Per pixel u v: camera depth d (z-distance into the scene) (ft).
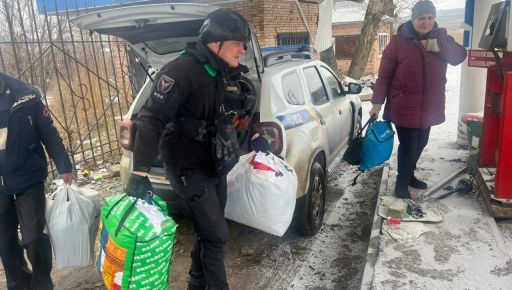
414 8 11.63
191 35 11.98
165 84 7.19
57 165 10.07
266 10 42.37
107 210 7.86
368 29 53.21
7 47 29.63
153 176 12.06
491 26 12.19
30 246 9.64
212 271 8.57
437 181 14.20
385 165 16.81
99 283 11.80
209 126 7.94
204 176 8.17
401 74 11.99
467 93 18.35
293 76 13.98
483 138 13.24
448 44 11.88
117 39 24.22
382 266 9.64
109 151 23.56
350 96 19.76
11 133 9.20
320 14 29.71
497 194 11.28
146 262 7.46
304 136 12.71
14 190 9.41
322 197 14.25
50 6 37.09
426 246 10.33
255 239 13.71
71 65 31.60
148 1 33.83
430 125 12.18
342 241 13.48
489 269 9.23
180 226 14.73
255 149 11.19
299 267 12.11
